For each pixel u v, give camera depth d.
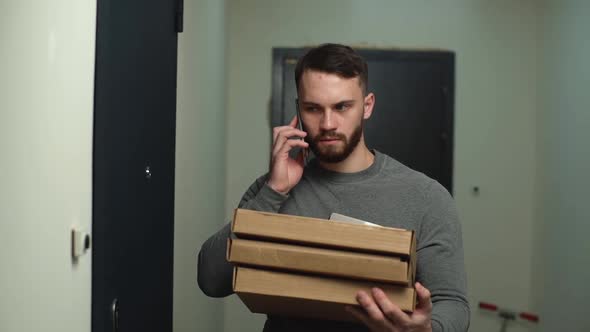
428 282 1.25
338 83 1.26
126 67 1.51
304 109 1.31
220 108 3.59
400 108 4.18
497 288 4.21
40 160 1.07
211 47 3.11
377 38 4.19
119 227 1.47
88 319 1.33
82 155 1.26
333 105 1.27
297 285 1.06
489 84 4.20
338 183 1.36
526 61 4.20
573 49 3.52
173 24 2.09
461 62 4.20
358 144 1.37
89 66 1.29
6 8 0.96
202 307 3.03
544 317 3.94
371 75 4.19
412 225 1.30
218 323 3.78
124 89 1.49
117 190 1.44
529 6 4.20
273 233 1.07
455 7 4.19
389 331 1.04
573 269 3.47
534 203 4.18
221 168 3.71
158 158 1.87
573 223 3.48
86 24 1.26
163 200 1.96
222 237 1.34
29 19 1.03
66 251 1.19
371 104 1.43
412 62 4.19
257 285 1.07
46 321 1.11
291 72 4.17
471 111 4.20
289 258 1.05
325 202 1.35
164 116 1.95
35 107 1.05
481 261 4.20
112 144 1.40
